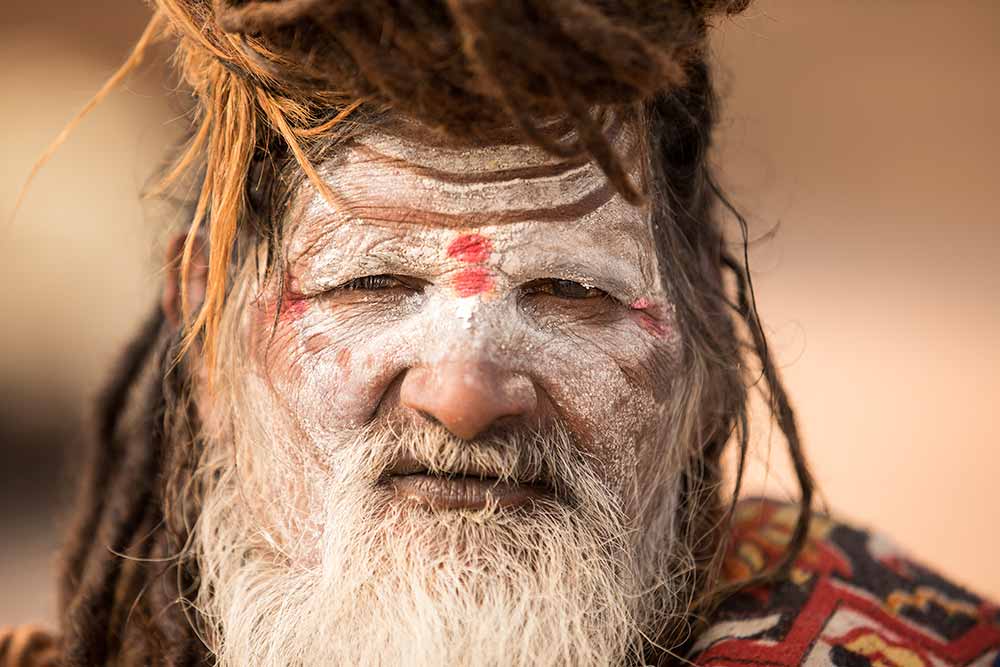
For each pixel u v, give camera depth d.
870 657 2.61
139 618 3.07
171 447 3.11
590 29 1.86
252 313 2.68
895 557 3.02
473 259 2.42
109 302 10.30
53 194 10.77
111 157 11.12
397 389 2.52
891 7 13.84
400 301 2.54
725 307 3.13
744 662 2.60
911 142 13.01
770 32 12.96
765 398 3.07
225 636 2.83
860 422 9.17
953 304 11.01
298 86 2.35
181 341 3.05
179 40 2.73
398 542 2.50
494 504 2.50
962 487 8.41
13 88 11.62
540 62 1.87
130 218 10.48
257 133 2.58
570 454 2.54
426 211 2.42
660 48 2.06
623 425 2.61
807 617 2.71
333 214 2.48
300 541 2.64
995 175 12.64
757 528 3.09
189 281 3.04
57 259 10.38
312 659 2.66
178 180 3.24
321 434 2.57
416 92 2.06
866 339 10.32
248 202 2.65
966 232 12.16
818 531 3.07
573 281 2.49
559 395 2.51
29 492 8.41
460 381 2.38
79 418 9.30
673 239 2.81
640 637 2.75
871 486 8.44
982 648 2.71
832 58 13.29
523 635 2.47
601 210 2.50
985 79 13.19
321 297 2.56
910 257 11.81
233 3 2.15
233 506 2.86
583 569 2.54
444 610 2.46
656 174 2.75
